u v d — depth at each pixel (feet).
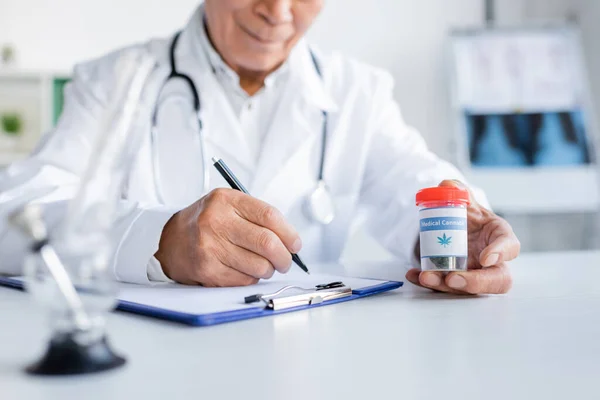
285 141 4.00
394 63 9.51
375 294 2.34
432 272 2.26
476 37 9.27
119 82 1.33
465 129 8.89
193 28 4.26
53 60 8.65
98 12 8.77
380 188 4.18
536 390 1.10
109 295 1.24
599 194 8.63
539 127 8.87
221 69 4.12
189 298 2.09
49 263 1.17
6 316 1.87
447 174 3.78
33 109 8.03
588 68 9.45
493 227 2.55
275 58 3.93
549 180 8.67
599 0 9.04
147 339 1.56
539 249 9.62
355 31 9.45
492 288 2.27
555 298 2.22
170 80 4.06
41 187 3.30
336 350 1.43
